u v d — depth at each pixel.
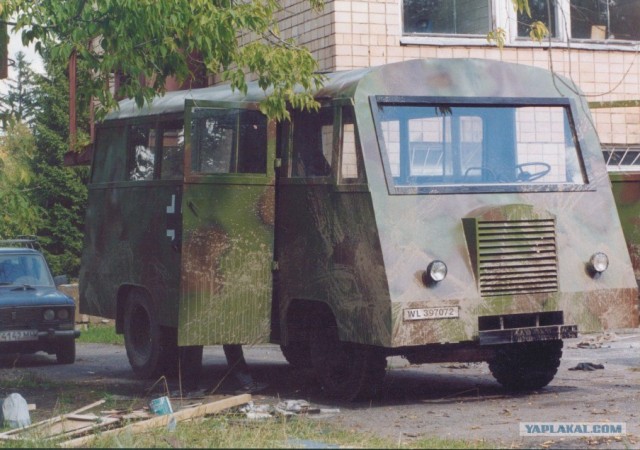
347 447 8.81
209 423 10.45
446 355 12.51
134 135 15.02
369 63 18.23
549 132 13.11
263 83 12.52
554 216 12.55
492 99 12.86
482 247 12.12
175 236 13.47
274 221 13.19
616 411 11.57
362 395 12.65
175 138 13.86
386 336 11.69
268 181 13.16
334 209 12.41
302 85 12.80
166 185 13.86
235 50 12.44
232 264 12.99
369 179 12.00
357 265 12.09
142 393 13.80
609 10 20.36
